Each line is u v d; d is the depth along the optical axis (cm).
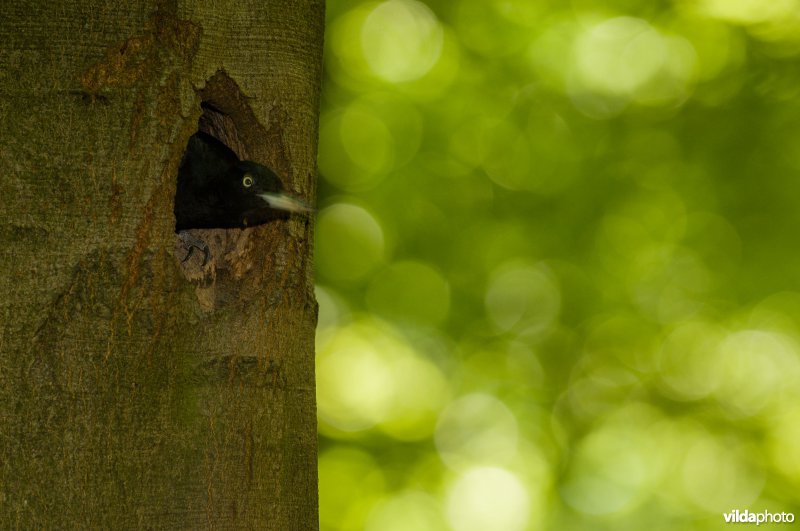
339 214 1400
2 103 455
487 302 1383
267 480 476
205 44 493
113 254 454
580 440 1418
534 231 1363
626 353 1388
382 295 1399
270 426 482
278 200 514
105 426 442
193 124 482
